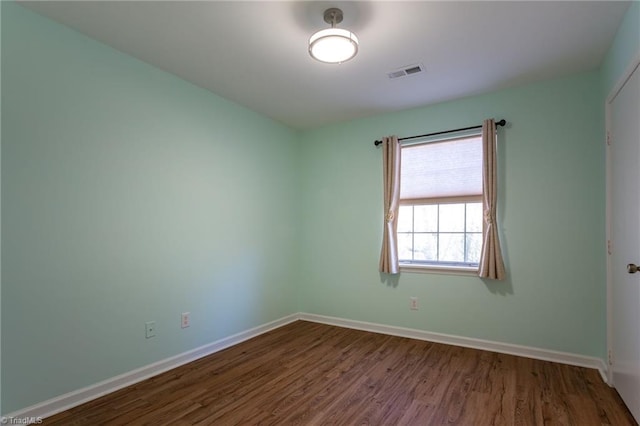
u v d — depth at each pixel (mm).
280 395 2348
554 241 2941
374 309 3850
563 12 2047
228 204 3416
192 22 2166
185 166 2994
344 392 2387
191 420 2045
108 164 2432
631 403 2055
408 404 2221
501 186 3158
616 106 2334
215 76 2928
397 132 3766
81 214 2271
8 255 1940
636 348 1972
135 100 2613
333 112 3803
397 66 2736
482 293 3246
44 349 2076
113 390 2404
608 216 2504
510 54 2549
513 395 2320
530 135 3061
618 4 1974
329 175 4227
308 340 3531
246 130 3660
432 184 3559
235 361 2963
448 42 2385
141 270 2625
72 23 2182
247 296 3609
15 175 1975
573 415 2070
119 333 2469
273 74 2889
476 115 3320
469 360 2949
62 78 2191
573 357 2838
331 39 1998
